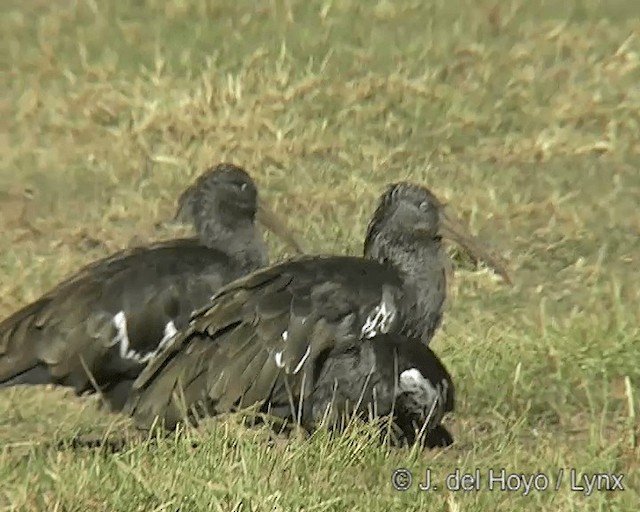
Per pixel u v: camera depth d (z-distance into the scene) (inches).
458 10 917.2
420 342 485.7
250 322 464.4
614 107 786.8
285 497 413.7
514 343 554.9
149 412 460.8
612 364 536.7
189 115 785.6
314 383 470.0
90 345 487.8
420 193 506.6
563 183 720.3
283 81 820.0
